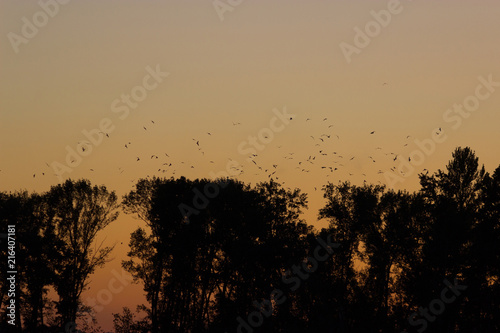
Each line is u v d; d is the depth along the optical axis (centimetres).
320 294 9562
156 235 10456
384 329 9169
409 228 10244
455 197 10112
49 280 10319
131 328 10125
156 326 10125
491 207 9906
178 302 10275
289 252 10019
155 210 10144
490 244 9475
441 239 9538
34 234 10338
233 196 10225
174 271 10206
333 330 9106
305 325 9306
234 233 10262
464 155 10119
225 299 9719
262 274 9956
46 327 10469
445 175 10162
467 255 9556
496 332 9138
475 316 9281
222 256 10388
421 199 10300
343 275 10281
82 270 10488
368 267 10488
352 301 9462
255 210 10256
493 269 9625
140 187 10438
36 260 10425
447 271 9569
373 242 10431
